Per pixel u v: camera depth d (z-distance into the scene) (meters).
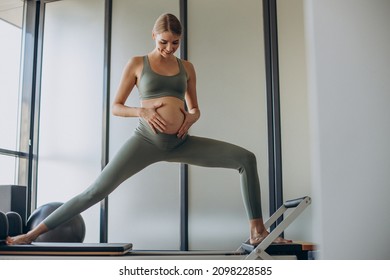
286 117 4.18
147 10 4.87
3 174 4.84
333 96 0.78
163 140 2.56
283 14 4.34
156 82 2.56
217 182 4.32
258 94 4.33
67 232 3.47
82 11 5.16
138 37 4.87
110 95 4.87
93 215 4.70
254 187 2.58
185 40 4.59
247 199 2.59
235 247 4.18
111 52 4.94
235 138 4.34
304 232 3.97
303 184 4.06
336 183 0.76
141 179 4.59
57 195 4.91
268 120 4.25
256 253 2.26
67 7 5.23
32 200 4.96
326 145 0.77
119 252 2.40
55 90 5.12
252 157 2.61
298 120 4.15
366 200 0.76
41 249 2.44
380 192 0.76
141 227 4.52
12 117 5.11
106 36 4.95
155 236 4.46
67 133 4.99
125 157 2.57
